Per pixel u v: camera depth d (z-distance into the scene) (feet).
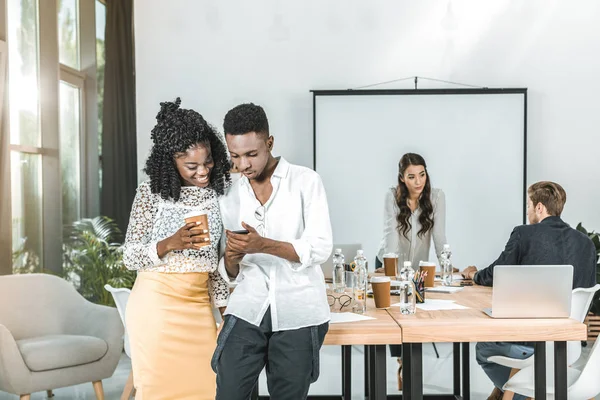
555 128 19.62
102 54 23.47
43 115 19.65
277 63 19.71
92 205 22.75
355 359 18.72
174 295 8.52
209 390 8.67
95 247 20.17
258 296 7.17
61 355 12.69
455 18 19.69
